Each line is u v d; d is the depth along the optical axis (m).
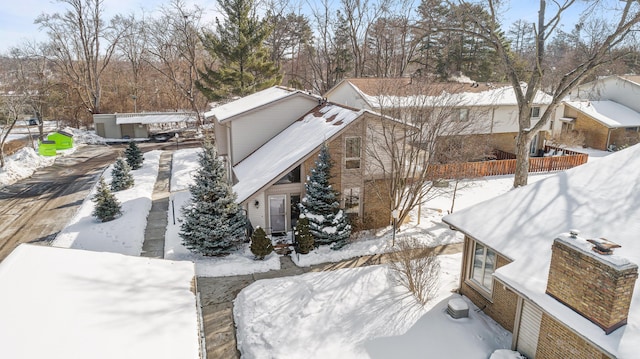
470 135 26.00
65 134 40.94
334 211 16.91
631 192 10.02
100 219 19.86
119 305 7.34
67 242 17.34
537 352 8.94
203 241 15.61
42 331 5.81
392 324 11.13
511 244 9.96
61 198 24.78
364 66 51.66
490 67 47.09
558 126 40.09
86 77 54.91
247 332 11.22
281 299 12.74
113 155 38.53
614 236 8.81
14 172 29.88
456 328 10.84
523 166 21.56
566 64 41.69
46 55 53.78
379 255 16.09
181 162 32.88
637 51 20.53
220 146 25.22
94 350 5.78
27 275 7.15
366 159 18.09
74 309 6.65
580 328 7.04
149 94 63.75
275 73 41.19
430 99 18.95
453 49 47.44
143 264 9.52
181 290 8.78
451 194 24.00
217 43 38.12
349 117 17.97
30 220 20.89
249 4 38.41
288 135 20.59
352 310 11.93
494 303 11.20
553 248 7.80
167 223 20.06
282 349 10.33
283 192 17.67
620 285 6.64
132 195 23.95
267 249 15.46
